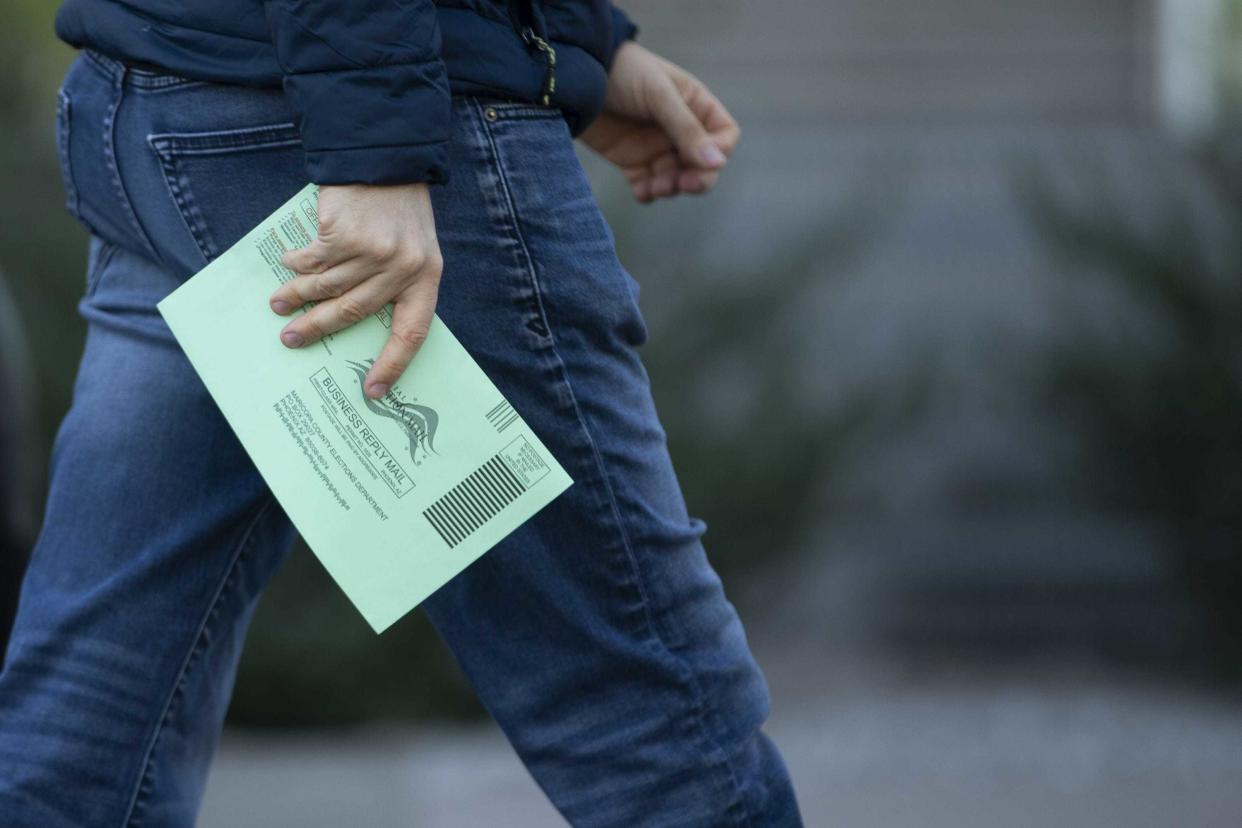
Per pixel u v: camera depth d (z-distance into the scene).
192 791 6.38
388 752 18.14
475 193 5.51
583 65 5.89
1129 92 28.80
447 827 14.59
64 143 6.03
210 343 5.45
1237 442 20.80
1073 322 22.58
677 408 20.67
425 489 5.45
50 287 20.03
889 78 28.75
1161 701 20.91
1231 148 22.44
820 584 24.59
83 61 5.97
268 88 5.47
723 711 6.02
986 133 28.38
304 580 19.47
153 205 5.71
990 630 24.28
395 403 5.46
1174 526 21.47
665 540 5.89
